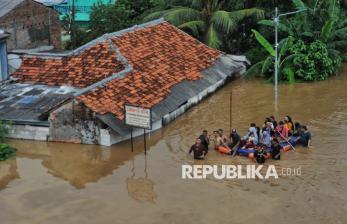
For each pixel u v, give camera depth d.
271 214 13.52
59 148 18.50
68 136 18.78
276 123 18.69
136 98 19.78
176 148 18.25
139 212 13.87
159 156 17.66
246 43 31.09
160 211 13.89
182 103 21.36
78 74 22.05
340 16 28.36
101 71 21.89
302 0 28.84
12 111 19.73
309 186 15.05
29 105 20.11
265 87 25.41
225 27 27.73
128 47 23.34
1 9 29.23
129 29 24.80
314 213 13.51
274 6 29.33
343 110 21.55
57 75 22.31
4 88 22.02
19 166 17.27
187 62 24.47
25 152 18.30
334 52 26.70
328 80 26.38
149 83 21.16
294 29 26.97
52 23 32.66
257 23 28.47
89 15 36.81
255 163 16.78
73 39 32.75
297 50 26.11
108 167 16.95
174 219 13.45
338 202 14.05
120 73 20.83
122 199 14.67
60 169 16.92
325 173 15.84
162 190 15.15
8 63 24.23
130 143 18.80
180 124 20.56
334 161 16.66
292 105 22.45
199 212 13.75
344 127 19.55
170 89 21.48
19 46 29.92
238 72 27.20
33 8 30.80
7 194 15.22
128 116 17.86
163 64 23.28
